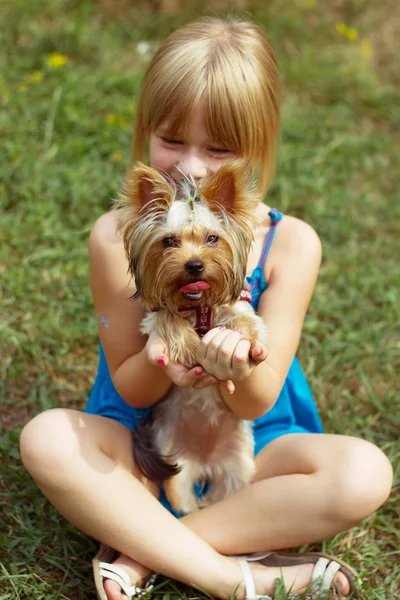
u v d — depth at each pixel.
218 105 3.38
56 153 6.29
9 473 3.95
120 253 3.61
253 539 3.31
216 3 8.64
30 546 3.55
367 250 5.82
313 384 4.64
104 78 7.22
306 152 6.73
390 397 4.57
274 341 3.51
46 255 5.37
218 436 3.55
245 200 3.08
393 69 8.30
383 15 8.92
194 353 3.11
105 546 3.34
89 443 3.24
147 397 3.49
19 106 6.74
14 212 5.76
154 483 3.51
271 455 3.53
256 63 3.53
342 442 3.32
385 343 5.04
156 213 3.04
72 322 5.02
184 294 3.02
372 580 3.52
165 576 3.31
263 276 3.68
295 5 8.90
